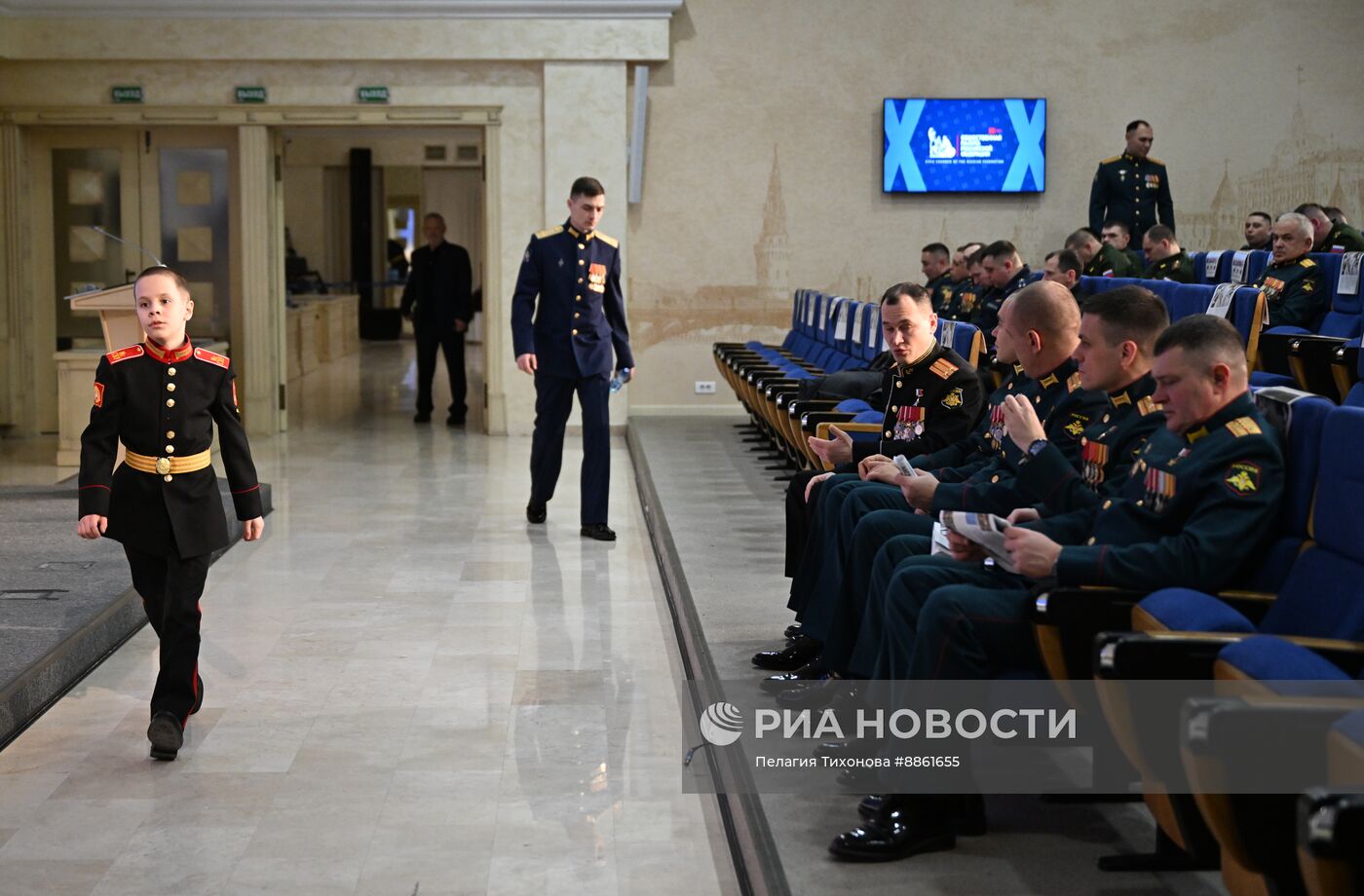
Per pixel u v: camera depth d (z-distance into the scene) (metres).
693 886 3.01
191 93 10.52
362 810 3.42
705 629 4.54
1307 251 6.98
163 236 10.77
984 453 4.17
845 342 8.54
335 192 22.78
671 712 4.22
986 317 8.23
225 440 3.99
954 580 3.04
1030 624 2.78
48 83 10.48
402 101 10.59
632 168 11.15
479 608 5.50
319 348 17.33
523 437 10.75
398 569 6.18
